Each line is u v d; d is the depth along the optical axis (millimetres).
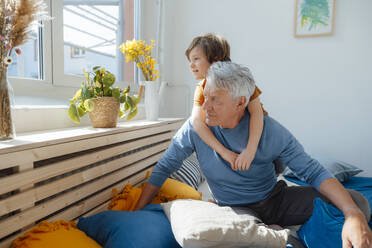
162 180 1262
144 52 1858
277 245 828
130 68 2512
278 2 2707
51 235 813
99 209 1194
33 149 817
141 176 1598
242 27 2809
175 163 1278
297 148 1118
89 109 1257
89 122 1622
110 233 891
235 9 2812
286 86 2746
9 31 876
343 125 2643
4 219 756
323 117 2682
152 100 1912
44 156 860
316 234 1023
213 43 1364
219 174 1171
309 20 2633
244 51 2820
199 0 2895
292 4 2676
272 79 2773
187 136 1237
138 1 2549
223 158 1146
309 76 2689
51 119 1343
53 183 911
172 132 2014
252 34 2789
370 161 2592
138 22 2562
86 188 1080
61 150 930
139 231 874
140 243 835
